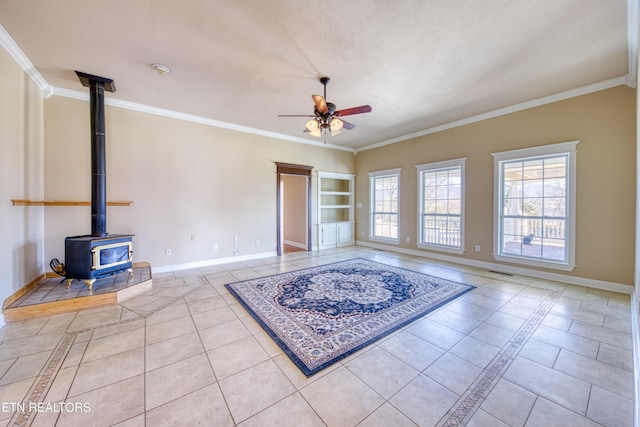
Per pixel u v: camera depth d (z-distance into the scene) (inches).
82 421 56.9
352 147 291.4
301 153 251.3
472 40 101.9
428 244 223.6
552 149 153.6
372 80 134.2
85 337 92.3
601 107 137.9
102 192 134.0
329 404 62.4
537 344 88.0
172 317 108.6
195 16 89.1
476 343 88.9
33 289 125.2
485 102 163.8
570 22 91.3
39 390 66.2
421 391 66.8
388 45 105.2
